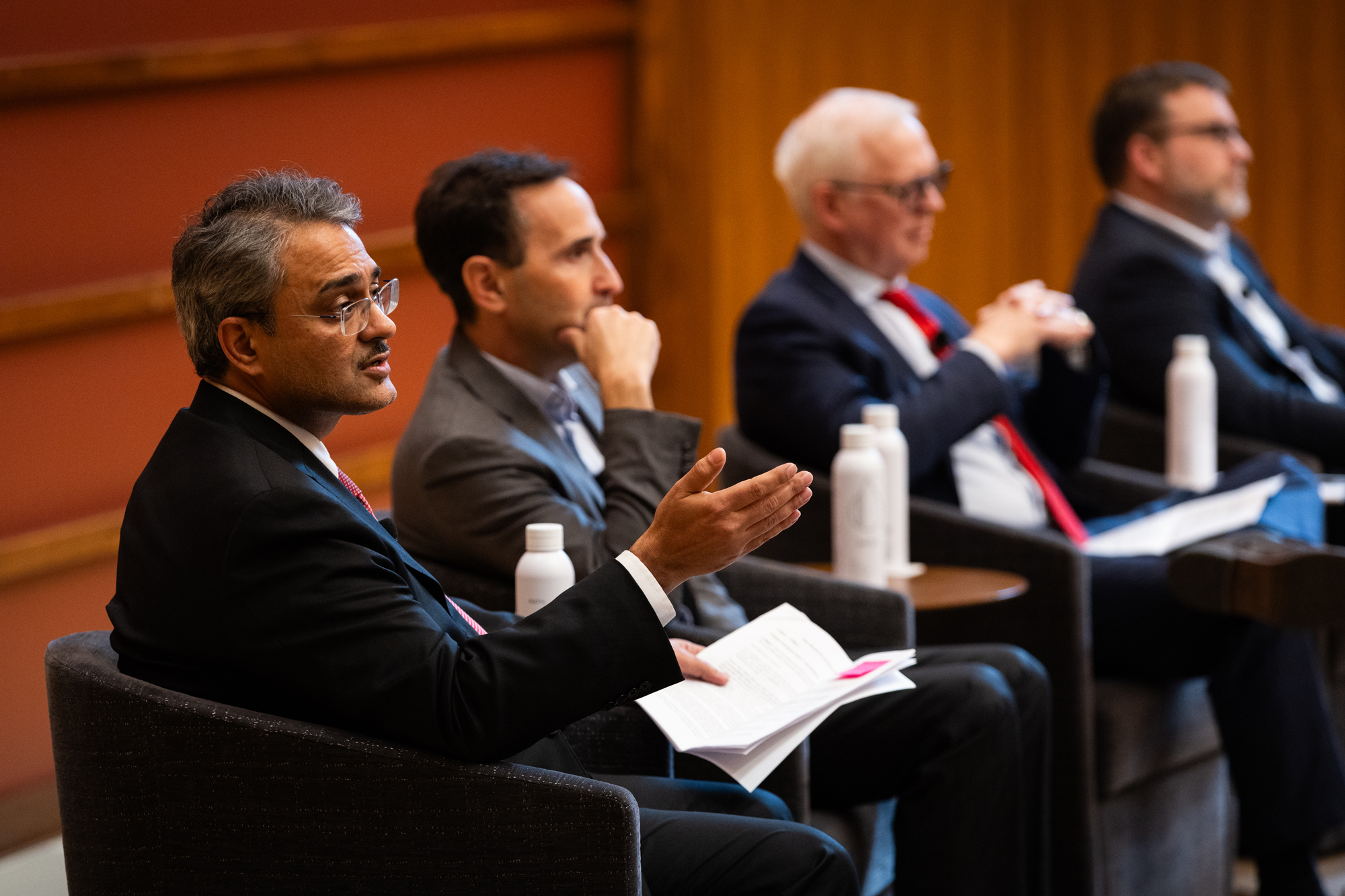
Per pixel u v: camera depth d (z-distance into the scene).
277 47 12.75
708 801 6.37
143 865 5.32
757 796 6.46
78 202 11.52
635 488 7.44
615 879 5.03
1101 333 12.90
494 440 7.50
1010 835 7.38
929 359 10.69
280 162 13.06
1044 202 18.84
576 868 5.05
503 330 8.00
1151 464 12.53
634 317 7.97
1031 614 9.18
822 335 10.11
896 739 7.41
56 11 11.23
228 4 12.48
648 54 16.12
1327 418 12.12
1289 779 9.19
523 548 7.30
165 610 5.21
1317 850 11.07
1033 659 8.34
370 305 5.45
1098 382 11.24
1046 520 10.66
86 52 11.45
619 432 7.61
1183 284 12.73
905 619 7.89
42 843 10.47
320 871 5.18
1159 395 12.60
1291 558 8.73
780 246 17.45
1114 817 9.48
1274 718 9.20
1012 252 18.83
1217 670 9.34
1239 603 8.88
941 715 7.36
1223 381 12.45
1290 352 13.82
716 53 16.52
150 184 12.03
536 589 6.84
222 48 12.32
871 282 10.73
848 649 8.02
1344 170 19.12
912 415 9.70
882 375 10.19
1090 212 19.02
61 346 11.43
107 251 11.75
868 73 17.67
